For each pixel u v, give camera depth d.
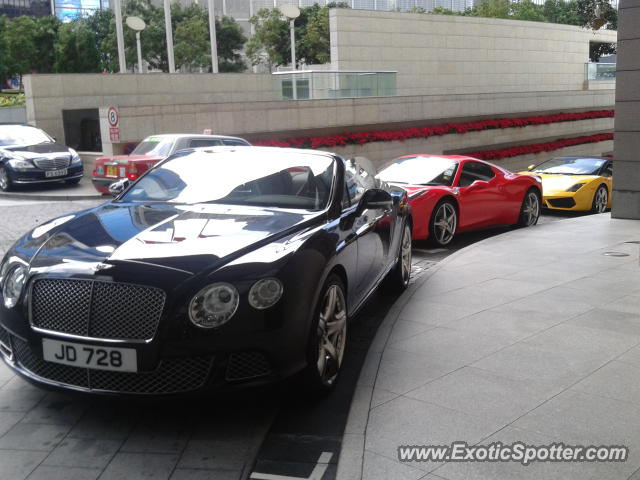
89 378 3.35
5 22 54.84
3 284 3.65
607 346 4.58
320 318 3.78
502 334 4.86
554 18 65.88
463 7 93.06
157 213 4.22
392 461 3.04
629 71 10.91
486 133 28.91
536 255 8.03
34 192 15.76
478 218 10.08
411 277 7.41
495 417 3.47
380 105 24.81
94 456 3.22
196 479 3.02
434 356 4.40
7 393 3.96
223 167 4.88
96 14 59.94
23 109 30.75
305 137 22.88
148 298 3.27
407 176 9.85
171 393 3.29
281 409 3.78
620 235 9.59
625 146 11.20
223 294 3.28
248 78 26.22
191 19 52.00
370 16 32.69
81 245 3.66
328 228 4.11
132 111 18.05
